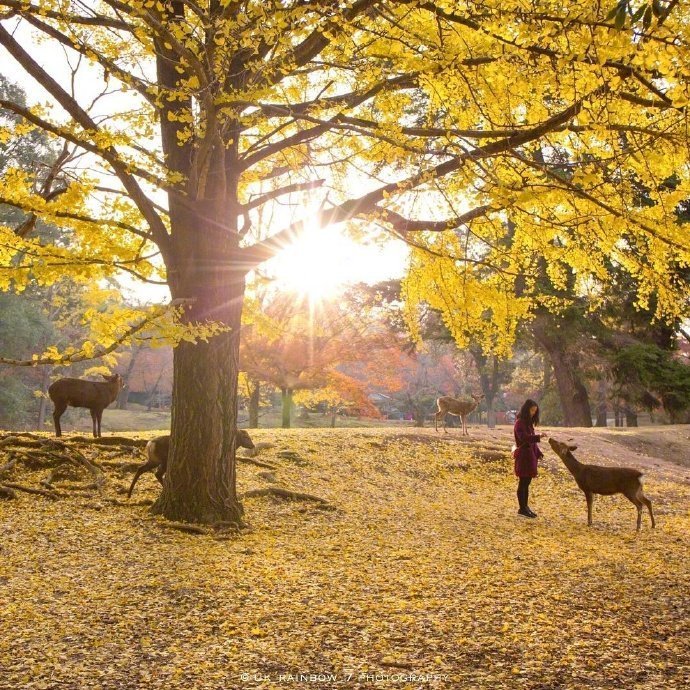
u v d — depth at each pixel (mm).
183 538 8625
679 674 4809
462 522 11117
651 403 35031
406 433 19062
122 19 7969
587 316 31422
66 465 11523
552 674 4738
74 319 44625
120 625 5473
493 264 9672
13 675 4461
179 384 9586
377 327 29500
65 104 8414
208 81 7328
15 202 7648
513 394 70250
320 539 9156
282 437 16734
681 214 26000
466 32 6992
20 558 7375
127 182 8812
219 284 9461
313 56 8422
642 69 5711
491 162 8180
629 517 12383
